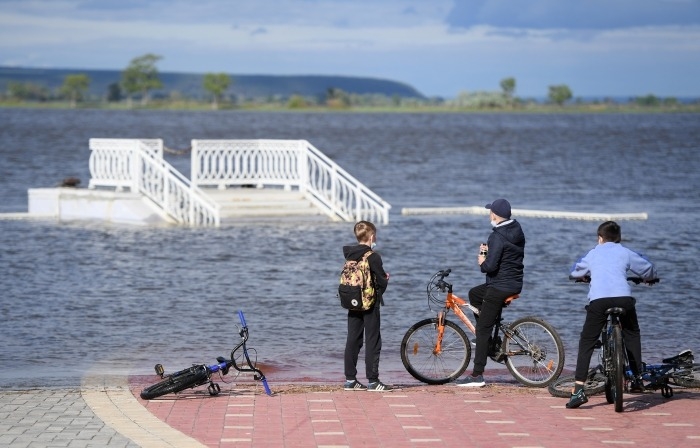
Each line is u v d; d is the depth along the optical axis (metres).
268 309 33.34
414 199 81.81
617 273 18.59
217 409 18.27
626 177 109.25
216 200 60.31
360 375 23.31
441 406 18.61
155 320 31.22
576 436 16.33
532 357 20.92
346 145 186.62
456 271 42.28
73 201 60.84
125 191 62.25
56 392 19.88
